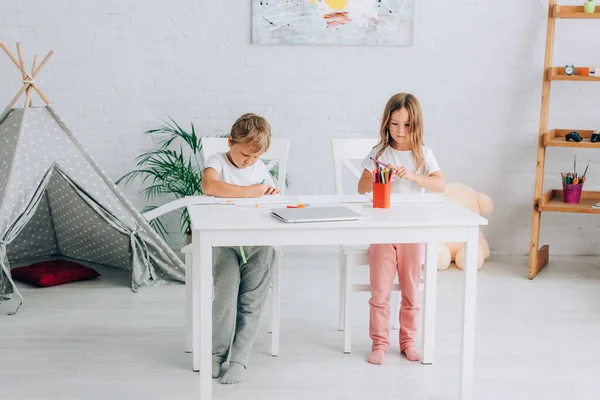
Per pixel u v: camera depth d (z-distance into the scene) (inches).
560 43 177.0
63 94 177.3
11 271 160.4
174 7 175.5
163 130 178.2
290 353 121.3
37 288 154.3
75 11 174.9
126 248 157.5
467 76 178.7
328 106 179.2
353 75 178.1
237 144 112.9
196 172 178.4
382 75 178.4
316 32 175.5
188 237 168.6
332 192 181.8
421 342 125.6
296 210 101.1
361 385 109.7
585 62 177.0
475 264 101.0
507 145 180.9
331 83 178.2
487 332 130.8
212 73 177.8
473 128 180.4
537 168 165.8
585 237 183.3
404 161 120.4
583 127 179.2
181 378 111.5
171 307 143.6
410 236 99.4
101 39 176.1
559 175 181.0
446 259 168.7
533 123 179.8
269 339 127.3
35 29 175.0
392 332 131.6
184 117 179.0
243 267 114.7
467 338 102.2
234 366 110.8
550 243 183.8
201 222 96.7
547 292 154.3
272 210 101.6
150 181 180.5
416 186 121.3
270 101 178.9
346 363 117.5
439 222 98.7
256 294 114.2
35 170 146.6
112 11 175.3
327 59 177.5
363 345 125.0
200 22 175.9
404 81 178.7
